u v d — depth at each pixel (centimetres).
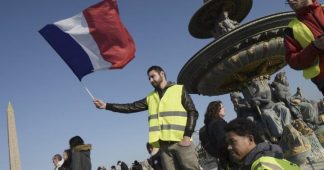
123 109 600
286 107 1115
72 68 706
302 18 296
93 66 700
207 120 505
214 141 477
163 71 561
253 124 286
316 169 882
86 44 707
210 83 1212
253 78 1180
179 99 532
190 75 1200
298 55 283
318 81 285
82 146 784
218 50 1084
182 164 516
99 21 704
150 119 558
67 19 717
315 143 1038
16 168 2708
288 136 877
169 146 526
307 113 1205
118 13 708
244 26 1032
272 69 1195
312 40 284
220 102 502
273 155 259
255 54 1085
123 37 703
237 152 281
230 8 1328
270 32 1046
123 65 699
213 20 1360
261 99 1143
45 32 711
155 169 586
